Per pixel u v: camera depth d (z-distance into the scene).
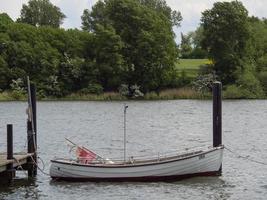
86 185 38.62
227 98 140.62
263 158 50.97
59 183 39.34
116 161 40.94
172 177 40.09
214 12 152.12
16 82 139.50
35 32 150.38
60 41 151.00
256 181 40.31
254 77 143.75
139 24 150.00
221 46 151.38
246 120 90.06
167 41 149.88
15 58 142.62
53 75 143.38
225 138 66.62
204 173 41.12
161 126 81.12
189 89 144.25
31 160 41.41
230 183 39.47
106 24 150.62
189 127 79.81
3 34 146.00
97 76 145.88
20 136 68.56
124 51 148.62
